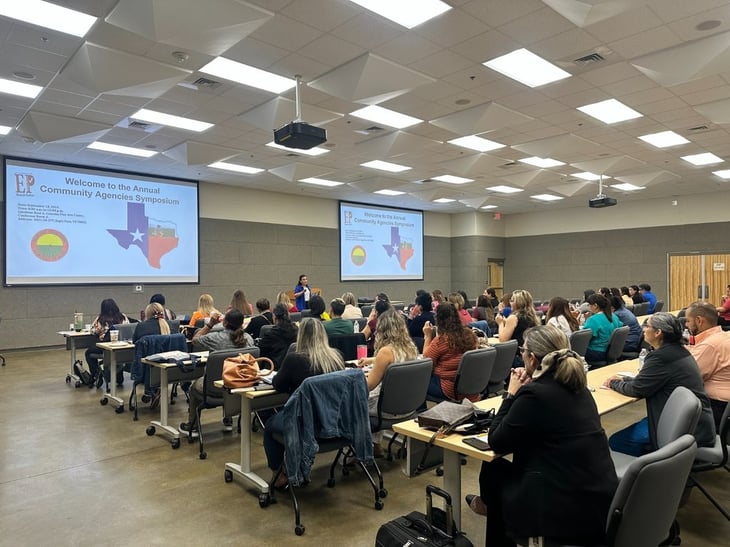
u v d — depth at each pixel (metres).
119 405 4.87
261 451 3.81
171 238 10.25
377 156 8.41
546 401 1.75
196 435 4.15
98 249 9.27
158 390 4.95
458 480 2.09
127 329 5.64
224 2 3.73
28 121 6.41
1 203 8.30
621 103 6.20
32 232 8.55
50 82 5.33
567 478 1.69
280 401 3.43
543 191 12.41
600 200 9.96
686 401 2.10
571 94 5.86
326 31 4.30
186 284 10.49
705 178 10.86
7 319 8.38
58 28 4.20
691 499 2.92
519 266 16.34
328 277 13.09
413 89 5.56
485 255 16.17
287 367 2.91
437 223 16.06
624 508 1.50
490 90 5.72
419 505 2.89
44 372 6.94
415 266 15.27
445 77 5.34
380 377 3.22
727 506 2.82
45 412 4.88
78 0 3.77
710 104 6.21
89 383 6.02
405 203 14.17
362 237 13.88
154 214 10.01
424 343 4.37
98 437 4.12
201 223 10.82
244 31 4.09
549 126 7.16
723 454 2.45
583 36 4.42
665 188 12.00
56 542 2.48
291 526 2.64
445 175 10.53
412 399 3.19
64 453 3.74
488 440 1.89
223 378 3.14
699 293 12.75
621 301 6.01
